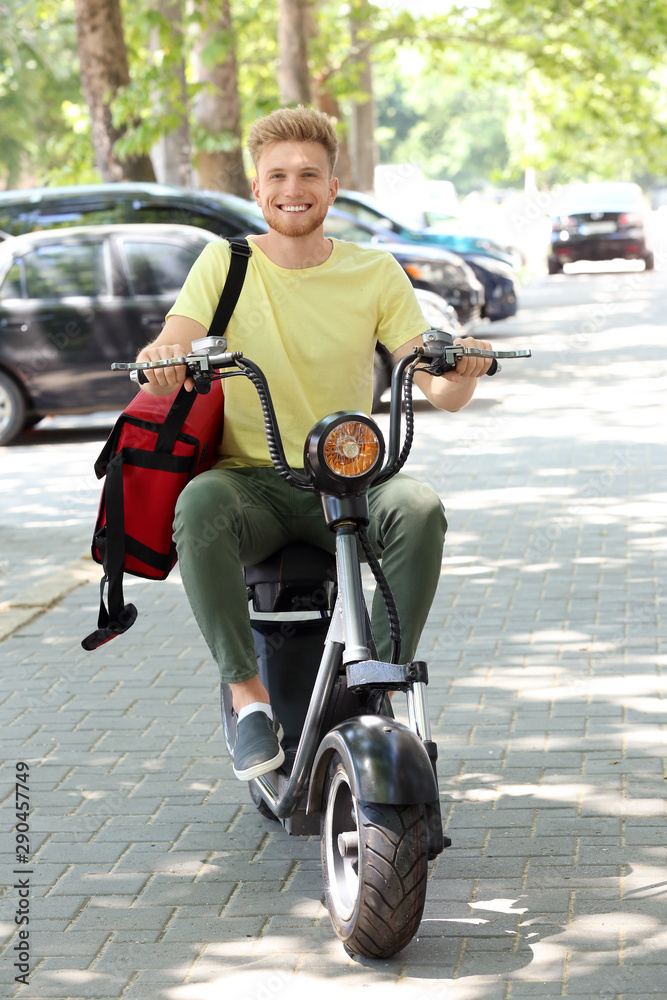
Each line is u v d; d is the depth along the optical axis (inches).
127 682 219.9
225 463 147.1
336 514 125.6
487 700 201.2
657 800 161.2
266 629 153.6
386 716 129.3
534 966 123.9
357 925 120.8
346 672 131.3
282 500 143.6
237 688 139.2
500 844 151.1
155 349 128.0
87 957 131.0
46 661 233.9
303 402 141.9
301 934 133.8
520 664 217.6
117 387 474.3
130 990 124.3
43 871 150.9
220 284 140.2
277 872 148.8
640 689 202.8
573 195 1222.3
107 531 142.7
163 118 639.8
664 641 226.1
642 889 138.1
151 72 640.4
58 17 1039.0
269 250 141.4
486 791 166.7
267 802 139.3
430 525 136.0
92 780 178.1
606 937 128.6
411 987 121.4
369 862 117.9
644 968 122.4
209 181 729.6
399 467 127.9
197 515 136.5
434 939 130.1
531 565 281.3
